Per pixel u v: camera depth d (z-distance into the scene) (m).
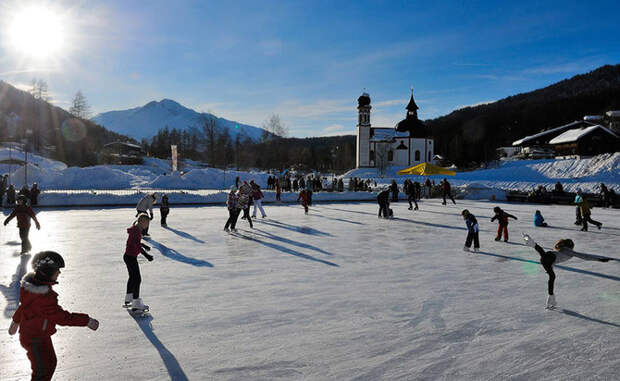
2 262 8.47
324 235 12.79
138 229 5.70
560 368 3.99
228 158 98.19
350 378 3.74
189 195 25.52
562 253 5.95
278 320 5.28
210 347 4.41
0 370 3.85
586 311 5.75
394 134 94.19
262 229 14.09
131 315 5.41
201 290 6.64
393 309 5.77
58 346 4.40
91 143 102.06
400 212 20.97
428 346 4.50
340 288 6.84
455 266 8.59
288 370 3.88
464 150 101.31
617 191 32.34
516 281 7.38
